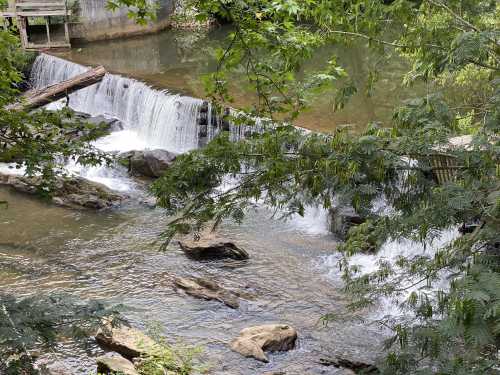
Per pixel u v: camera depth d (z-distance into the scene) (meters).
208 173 5.61
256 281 12.69
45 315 5.48
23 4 26.83
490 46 5.59
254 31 5.38
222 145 5.70
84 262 13.52
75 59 26.77
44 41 29.09
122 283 12.61
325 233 14.59
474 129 6.27
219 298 11.94
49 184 8.55
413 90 20.56
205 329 11.03
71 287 12.45
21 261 13.51
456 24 5.84
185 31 33.00
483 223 5.12
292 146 5.79
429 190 5.27
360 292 6.76
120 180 17.95
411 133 5.43
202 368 9.70
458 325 3.79
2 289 12.31
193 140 19.69
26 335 5.14
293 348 10.47
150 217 15.68
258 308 11.71
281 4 5.16
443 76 12.05
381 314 11.06
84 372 9.59
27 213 15.80
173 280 12.66
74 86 19.31
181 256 13.71
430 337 4.89
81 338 5.74
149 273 13.00
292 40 5.45
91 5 29.91
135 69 25.56
